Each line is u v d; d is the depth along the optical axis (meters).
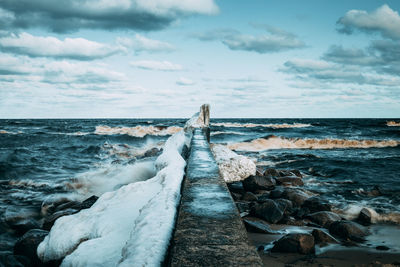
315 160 16.45
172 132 36.44
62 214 6.57
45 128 49.41
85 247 3.61
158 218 3.34
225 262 2.17
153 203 3.93
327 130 44.62
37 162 16.94
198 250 2.38
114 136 30.72
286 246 4.68
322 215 6.41
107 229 3.99
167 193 4.35
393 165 15.05
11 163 16.11
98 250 3.49
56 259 4.21
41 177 13.05
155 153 16.67
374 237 5.55
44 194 9.98
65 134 33.19
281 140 25.02
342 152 21.41
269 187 9.28
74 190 10.18
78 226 4.35
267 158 17.91
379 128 51.25
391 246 5.04
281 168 14.82
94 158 18.89
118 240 3.67
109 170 11.84
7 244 6.28
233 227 2.92
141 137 31.16
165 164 7.84
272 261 4.35
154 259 2.46
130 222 4.11
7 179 12.70
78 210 6.85
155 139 31.08
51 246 4.29
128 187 5.56
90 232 4.22
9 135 30.39
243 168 9.91
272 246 4.95
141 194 5.21
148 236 2.90
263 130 44.12
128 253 2.73
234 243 2.52
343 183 11.08
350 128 51.09
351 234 5.46
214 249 2.40
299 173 12.45
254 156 18.67
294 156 18.30
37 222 7.42
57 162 17.14
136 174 11.30
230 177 9.85
